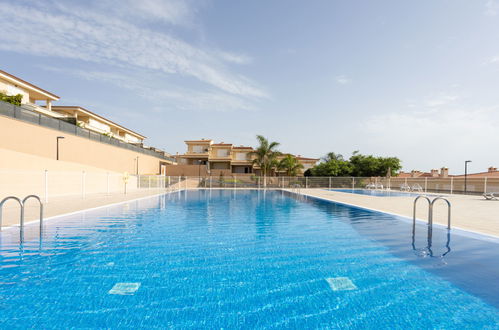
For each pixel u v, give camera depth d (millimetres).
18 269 4145
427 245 5578
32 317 2807
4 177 12453
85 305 3061
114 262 4508
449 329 2654
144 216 9602
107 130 40406
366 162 37531
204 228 7527
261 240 6113
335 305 3115
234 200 17062
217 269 4223
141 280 3773
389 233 6738
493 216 8773
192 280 3785
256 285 3639
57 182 16375
